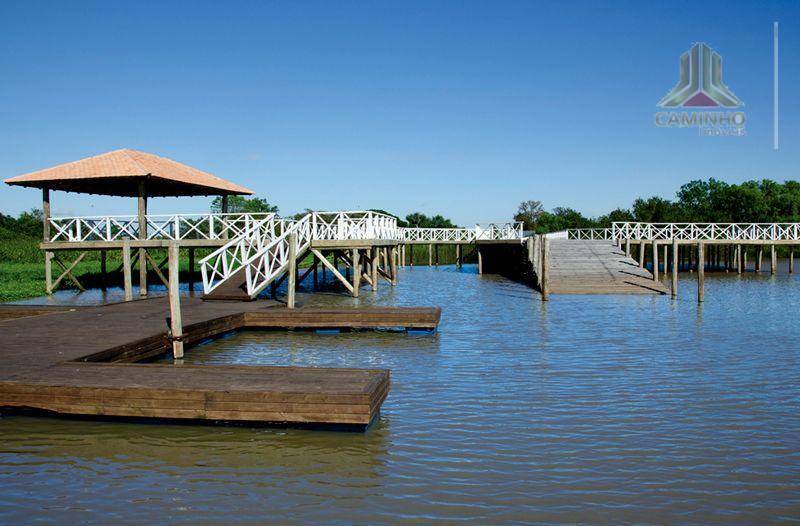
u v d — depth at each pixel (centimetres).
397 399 865
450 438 707
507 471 614
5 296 2139
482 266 3966
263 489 575
